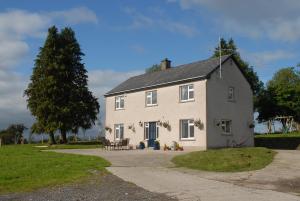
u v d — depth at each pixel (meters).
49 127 54.31
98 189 16.80
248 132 40.91
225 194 15.58
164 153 33.12
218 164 24.06
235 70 40.62
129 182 18.42
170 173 21.33
